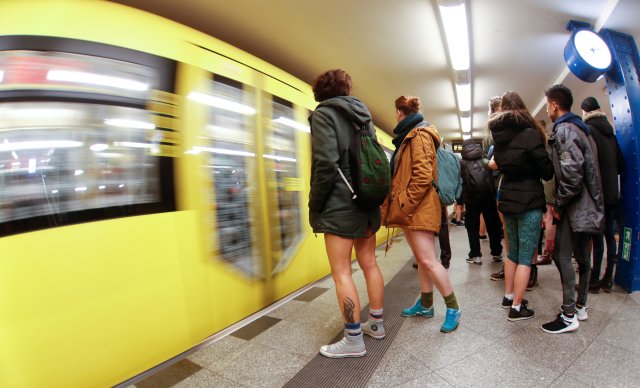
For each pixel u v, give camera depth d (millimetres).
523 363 1870
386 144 8750
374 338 2254
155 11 3426
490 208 4320
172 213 2137
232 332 2449
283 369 1932
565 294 2250
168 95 2270
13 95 1679
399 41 4488
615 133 3424
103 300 1760
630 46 3686
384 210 2473
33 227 1609
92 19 2031
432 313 2607
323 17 3818
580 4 3584
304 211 3645
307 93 4121
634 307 2635
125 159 1981
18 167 1625
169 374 1910
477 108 8727
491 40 4578
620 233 3256
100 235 1798
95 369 1708
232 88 2824
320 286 3578
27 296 1544
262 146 3084
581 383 1661
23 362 1505
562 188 2271
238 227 2652
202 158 2414
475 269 4074
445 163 2480
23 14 1839
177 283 2100
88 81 1916
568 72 5586
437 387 1690
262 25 3934
